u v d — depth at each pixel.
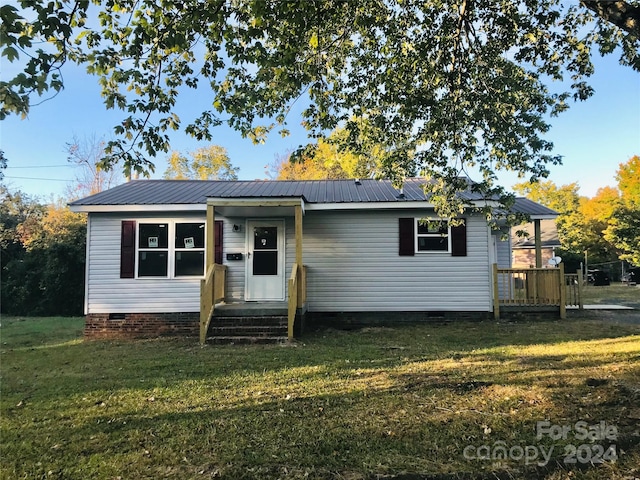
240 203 9.78
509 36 6.70
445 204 7.58
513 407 4.38
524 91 6.80
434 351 7.51
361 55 6.93
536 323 10.66
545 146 6.71
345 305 11.44
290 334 9.02
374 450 3.56
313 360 7.00
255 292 11.39
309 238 11.59
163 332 11.05
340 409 4.55
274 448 3.67
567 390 4.79
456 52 6.71
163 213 11.27
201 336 9.02
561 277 11.41
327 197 11.49
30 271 19.09
